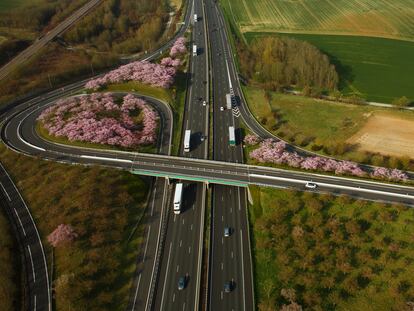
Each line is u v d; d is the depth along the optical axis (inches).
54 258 3949.3
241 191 4928.6
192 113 6387.8
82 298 3590.1
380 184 4763.8
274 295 3617.1
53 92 7076.8
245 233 4306.1
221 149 5502.0
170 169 5034.5
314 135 5816.9
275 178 4877.0
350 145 5590.6
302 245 4001.0
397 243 4025.6
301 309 3316.9
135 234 4323.3
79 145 5487.2
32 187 4845.0
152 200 4808.1
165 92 6781.5
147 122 5944.9
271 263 3929.6
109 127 5713.6
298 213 4409.5
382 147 5565.9
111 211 4480.8
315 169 4948.3
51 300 3580.2
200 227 4421.8
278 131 5895.7
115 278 3836.1
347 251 3909.9
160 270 3929.6
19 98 6761.8
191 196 4857.3
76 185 4753.9
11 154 5388.8
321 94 7199.8
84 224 4264.3
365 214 4357.8
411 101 6978.4
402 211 4377.5
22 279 3759.8
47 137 5698.8
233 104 6638.8
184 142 5477.4
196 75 7618.1
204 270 3924.7
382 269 3814.0
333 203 4510.3
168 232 4357.8
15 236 4195.4
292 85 7706.7
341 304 3526.1
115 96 6771.7
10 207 4576.8
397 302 3496.6
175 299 3654.0
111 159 5216.5
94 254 3959.2
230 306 3558.1
